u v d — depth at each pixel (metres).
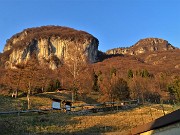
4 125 34.78
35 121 38.47
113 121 39.97
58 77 104.38
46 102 62.41
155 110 48.56
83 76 89.38
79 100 72.56
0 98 58.78
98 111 47.91
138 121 39.97
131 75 106.19
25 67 69.56
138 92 79.69
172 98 77.00
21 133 32.59
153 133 15.41
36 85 75.06
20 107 53.00
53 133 33.03
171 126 14.34
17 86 68.62
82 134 32.84
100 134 33.00
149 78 96.56
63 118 41.31
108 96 71.50
